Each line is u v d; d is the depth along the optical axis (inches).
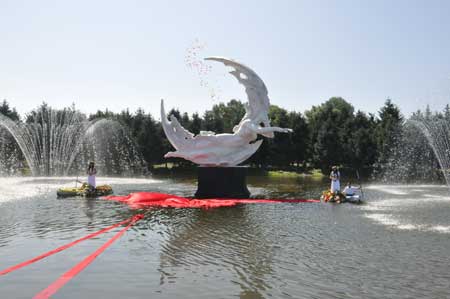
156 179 1540.4
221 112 3383.4
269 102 956.0
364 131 2149.4
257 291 287.4
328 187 1227.9
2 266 340.2
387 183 1558.8
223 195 880.9
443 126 1425.9
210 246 418.0
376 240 450.9
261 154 2281.0
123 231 488.4
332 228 519.8
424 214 640.4
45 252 385.7
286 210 681.0
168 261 360.2
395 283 306.8
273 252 395.5
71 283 299.7
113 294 278.1
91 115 2367.1
